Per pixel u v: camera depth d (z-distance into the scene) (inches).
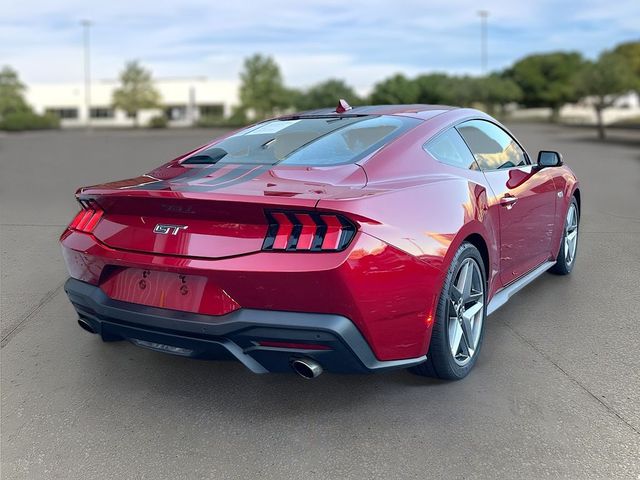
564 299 175.9
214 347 104.1
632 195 374.0
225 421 111.9
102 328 117.3
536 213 162.6
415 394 120.3
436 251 110.3
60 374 132.0
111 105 3021.7
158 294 108.0
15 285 191.6
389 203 105.5
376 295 100.6
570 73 2384.4
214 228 103.5
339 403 117.7
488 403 116.2
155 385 126.8
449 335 119.0
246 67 2797.7
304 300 97.9
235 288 100.3
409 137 128.5
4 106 2979.8
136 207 109.8
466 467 96.4
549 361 134.4
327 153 123.5
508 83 2293.3
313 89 2353.6
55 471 97.6
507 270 148.9
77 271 119.9
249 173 116.6
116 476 96.0
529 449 101.0
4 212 306.3
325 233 97.9
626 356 136.6
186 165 130.5
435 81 2378.2
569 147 812.6
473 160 141.5
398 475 94.7
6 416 114.3
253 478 94.8
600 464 96.7
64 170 536.4
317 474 95.4
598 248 235.9
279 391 123.3
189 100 3093.0
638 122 1653.5
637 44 2015.3
